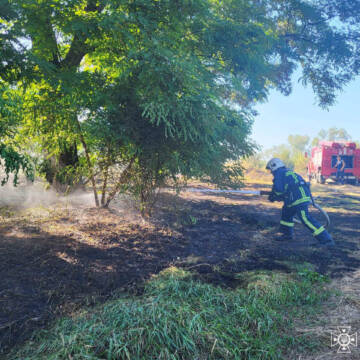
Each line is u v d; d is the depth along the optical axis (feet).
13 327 8.80
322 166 58.34
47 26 19.22
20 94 19.01
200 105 18.02
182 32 21.53
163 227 19.63
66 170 25.40
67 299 10.48
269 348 8.00
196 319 8.79
